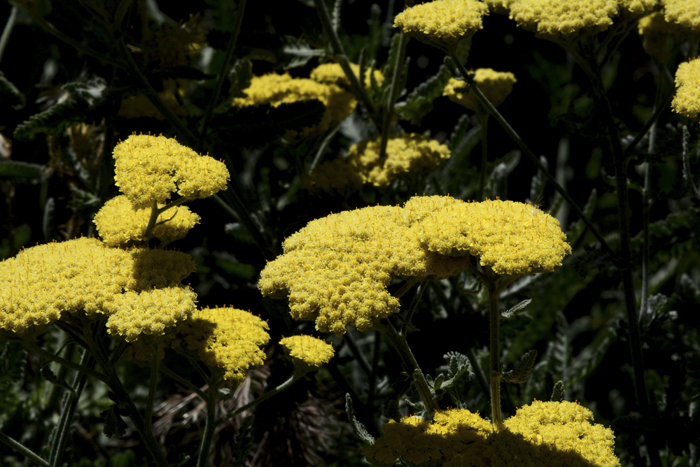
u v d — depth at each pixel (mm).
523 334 1330
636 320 1146
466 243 1039
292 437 1214
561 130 1559
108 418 1064
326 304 1042
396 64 1223
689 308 1214
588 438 1055
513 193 1607
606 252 1142
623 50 1598
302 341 1082
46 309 1046
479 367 1208
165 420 1231
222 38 1233
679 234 1227
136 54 1234
